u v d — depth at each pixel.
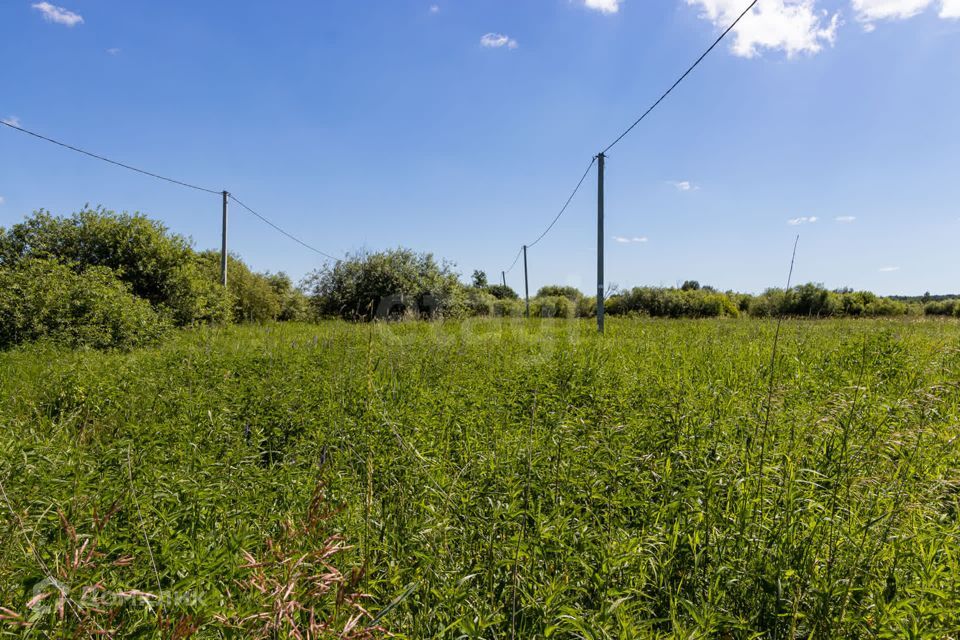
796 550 2.78
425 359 8.78
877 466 3.54
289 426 5.47
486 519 3.07
